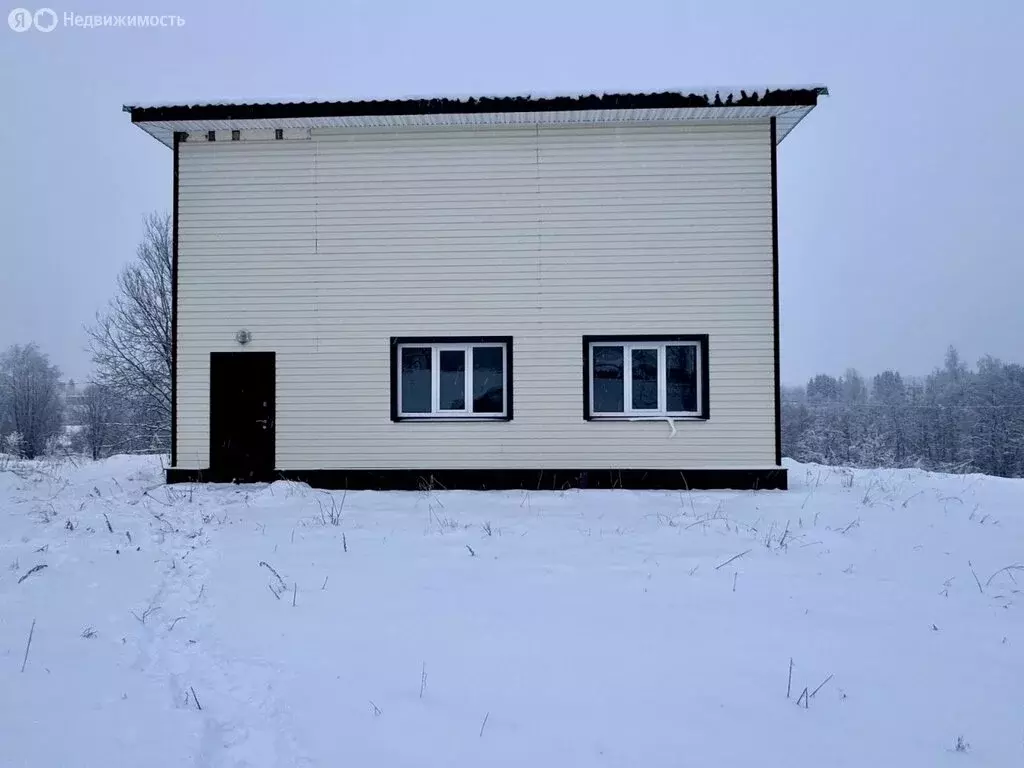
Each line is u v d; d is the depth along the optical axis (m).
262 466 12.30
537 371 12.13
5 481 12.26
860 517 9.93
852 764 3.88
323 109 11.77
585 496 11.40
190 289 12.45
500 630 5.73
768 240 12.03
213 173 12.46
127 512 9.77
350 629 5.71
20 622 5.41
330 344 12.32
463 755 3.91
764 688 4.77
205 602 6.27
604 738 4.11
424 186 12.30
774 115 11.91
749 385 11.98
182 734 3.90
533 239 12.21
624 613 6.14
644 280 12.11
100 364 27.06
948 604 6.47
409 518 9.89
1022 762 3.92
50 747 3.69
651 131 12.14
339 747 3.95
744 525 9.40
